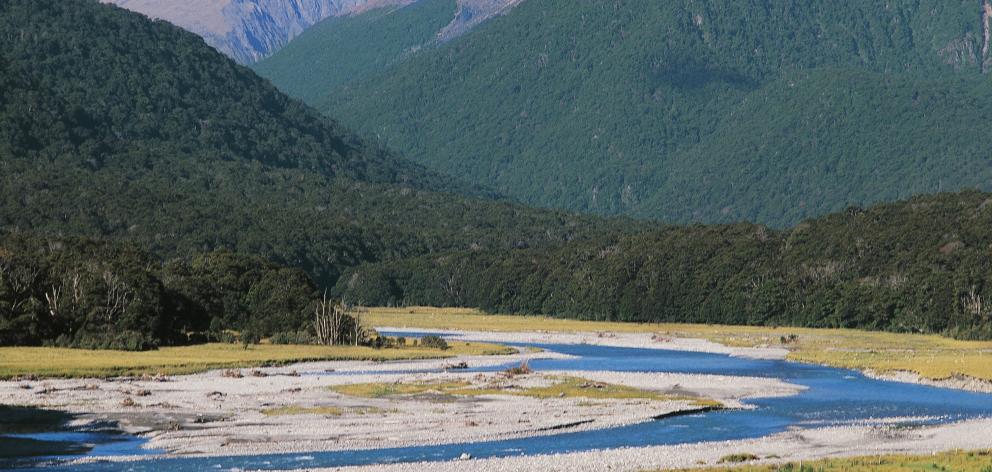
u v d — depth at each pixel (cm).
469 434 8106
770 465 6612
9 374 11419
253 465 6931
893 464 6644
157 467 6862
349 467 6756
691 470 6488
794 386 11469
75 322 15950
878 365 13400
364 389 10788
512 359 15400
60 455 7250
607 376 12225
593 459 6969
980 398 10419
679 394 10694
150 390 10562
